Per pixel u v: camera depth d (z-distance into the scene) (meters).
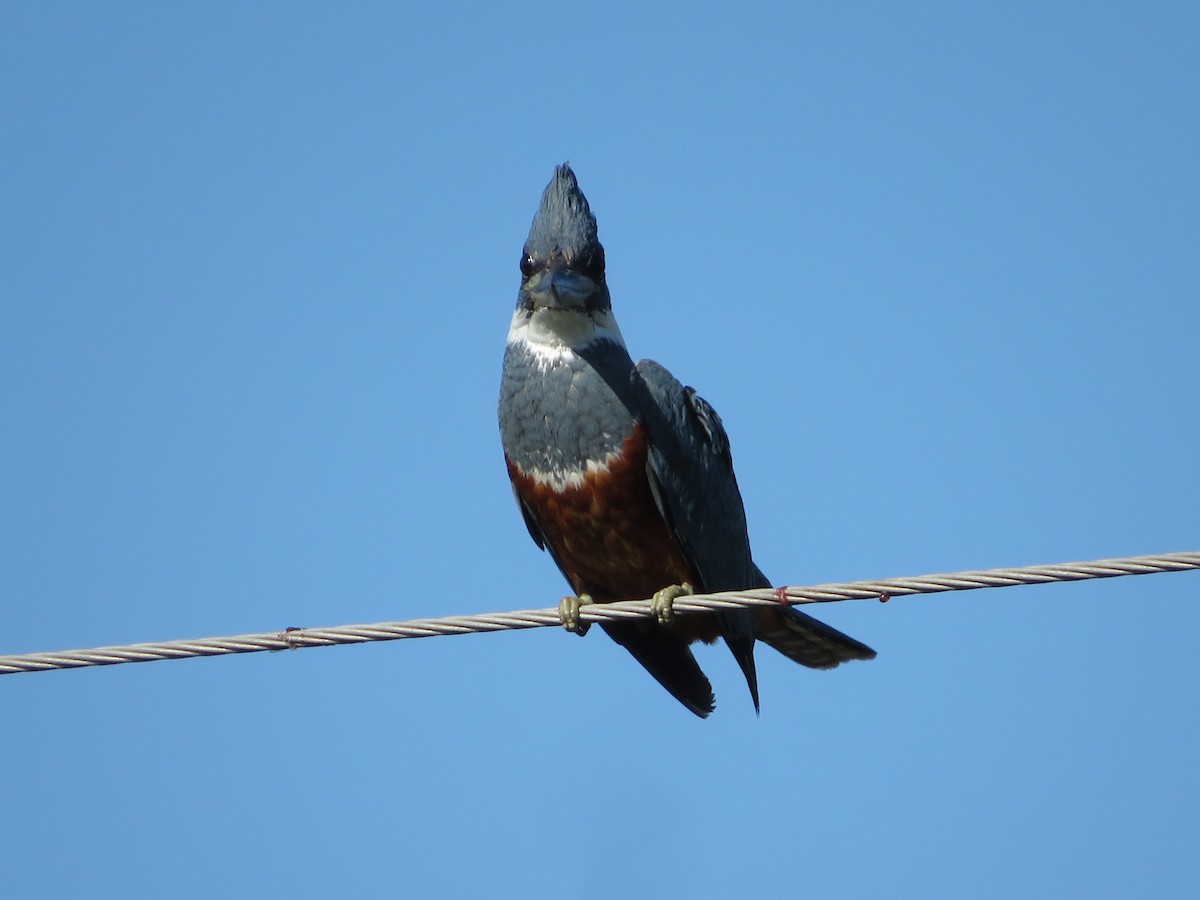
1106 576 9.41
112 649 10.49
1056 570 9.56
